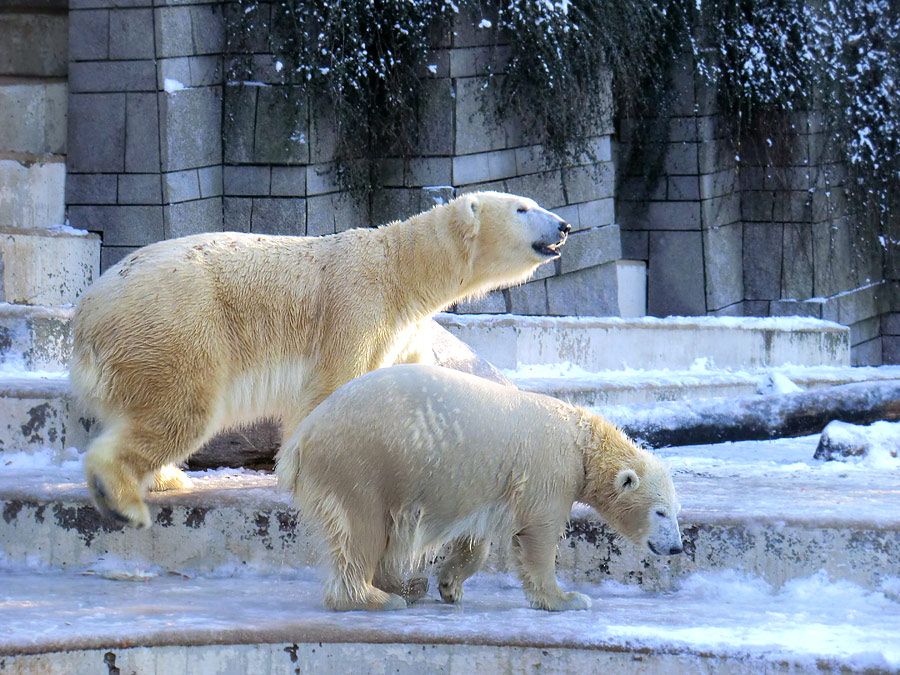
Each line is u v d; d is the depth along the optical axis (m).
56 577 7.83
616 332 15.08
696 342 15.90
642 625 6.36
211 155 14.54
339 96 14.44
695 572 7.51
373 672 6.25
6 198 13.63
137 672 6.07
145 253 8.10
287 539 7.93
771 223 19.80
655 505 6.63
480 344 13.75
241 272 8.09
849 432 10.37
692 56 18.80
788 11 19.08
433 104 15.02
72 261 13.70
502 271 8.84
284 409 8.34
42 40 14.81
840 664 5.80
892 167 20.56
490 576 7.83
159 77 13.82
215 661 6.18
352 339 8.20
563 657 6.14
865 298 20.80
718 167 19.34
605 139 17.64
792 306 19.69
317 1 14.34
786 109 19.30
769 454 10.85
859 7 20.45
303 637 6.24
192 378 7.78
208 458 9.61
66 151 14.55
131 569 8.05
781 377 13.52
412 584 7.11
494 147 15.69
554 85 15.73
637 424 11.14
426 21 14.81
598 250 17.45
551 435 6.65
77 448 9.48
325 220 14.82
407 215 15.28
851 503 7.93
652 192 19.39
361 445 6.43
